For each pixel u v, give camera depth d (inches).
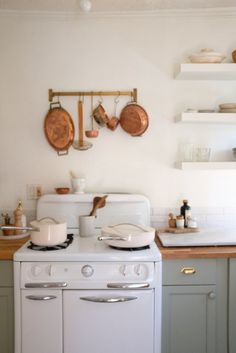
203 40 95.7
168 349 75.8
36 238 76.5
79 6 87.8
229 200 98.1
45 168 97.1
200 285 75.8
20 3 89.4
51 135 95.9
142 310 71.6
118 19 95.3
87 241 83.2
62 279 71.4
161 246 80.0
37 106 96.3
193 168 89.0
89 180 97.7
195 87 96.7
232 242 79.8
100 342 71.7
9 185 97.3
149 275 71.8
